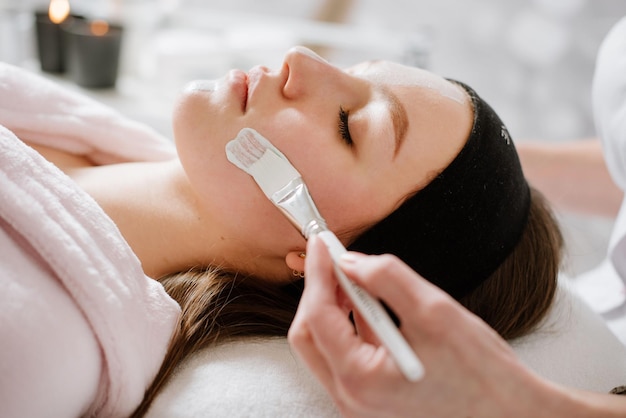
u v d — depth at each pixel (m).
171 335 0.61
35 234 0.54
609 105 0.88
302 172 0.64
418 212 0.65
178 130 0.66
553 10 1.39
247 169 0.62
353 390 0.46
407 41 1.26
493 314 0.71
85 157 0.86
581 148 1.07
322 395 0.60
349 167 0.65
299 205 0.56
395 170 0.65
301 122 0.64
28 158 0.58
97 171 0.78
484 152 0.67
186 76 1.22
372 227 0.66
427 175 0.66
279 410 0.58
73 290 0.54
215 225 0.70
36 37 1.20
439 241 0.66
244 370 0.61
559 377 0.67
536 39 1.42
